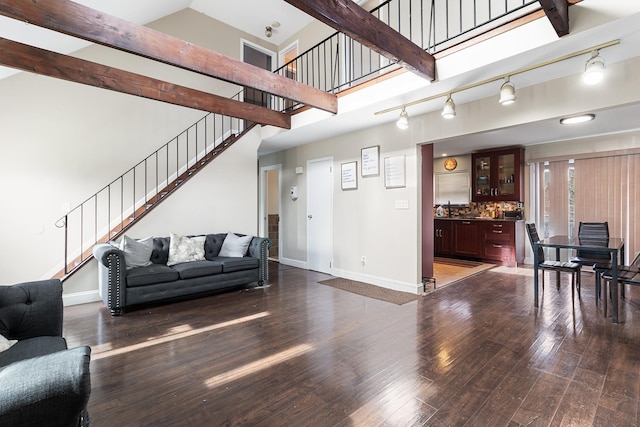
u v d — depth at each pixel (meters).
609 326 2.82
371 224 4.53
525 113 3.02
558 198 5.54
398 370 2.11
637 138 4.71
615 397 1.77
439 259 6.63
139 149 4.57
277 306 3.53
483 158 6.36
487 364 2.17
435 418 1.62
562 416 1.62
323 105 3.69
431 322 2.99
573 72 2.71
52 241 3.83
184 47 2.61
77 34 2.11
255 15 5.46
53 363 0.90
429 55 2.81
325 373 2.08
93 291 3.80
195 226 4.64
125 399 1.80
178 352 2.40
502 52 2.48
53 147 3.85
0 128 3.52
